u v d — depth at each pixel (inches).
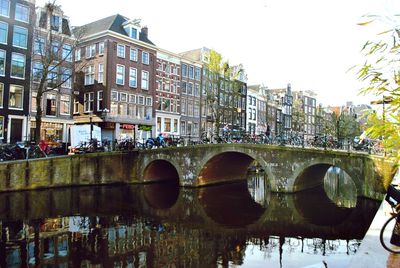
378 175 650.2
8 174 682.8
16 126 967.0
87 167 850.8
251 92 1846.7
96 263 370.9
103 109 1170.6
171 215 622.5
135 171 971.3
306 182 945.5
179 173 925.8
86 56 1238.3
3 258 374.3
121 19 1293.1
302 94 2439.7
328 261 390.9
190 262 385.7
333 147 817.5
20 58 969.5
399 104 88.4
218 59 1235.2
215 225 557.3
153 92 1320.1
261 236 498.9
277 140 912.9
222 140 988.6
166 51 1371.8
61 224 524.7
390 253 142.2
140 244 442.6
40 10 1021.2
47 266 355.9
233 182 1151.6
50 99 1057.5
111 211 631.8
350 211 677.9
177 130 1423.5
